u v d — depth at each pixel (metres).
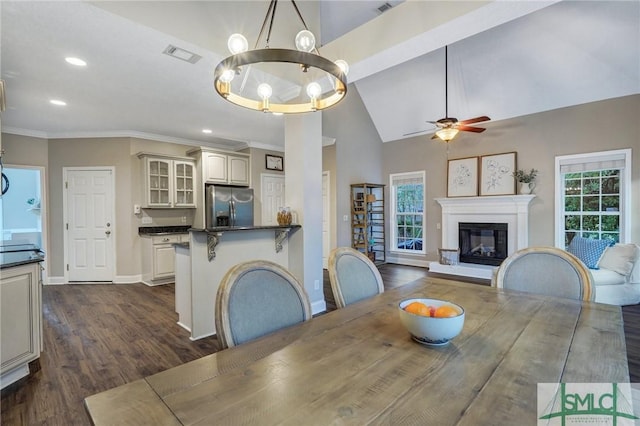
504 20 2.16
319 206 3.67
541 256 1.82
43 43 2.40
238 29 2.63
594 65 4.27
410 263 6.83
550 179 5.07
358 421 0.69
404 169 6.93
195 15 2.41
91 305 3.96
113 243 5.18
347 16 3.43
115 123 4.66
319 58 1.39
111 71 2.89
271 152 6.47
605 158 4.59
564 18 3.90
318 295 3.64
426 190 6.58
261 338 1.14
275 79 3.07
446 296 1.65
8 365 2.09
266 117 4.41
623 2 3.47
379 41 2.57
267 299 1.31
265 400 0.76
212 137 5.68
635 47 3.86
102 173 5.18
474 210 5.79
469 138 5.96
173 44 2.41
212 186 5.44
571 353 0.99
